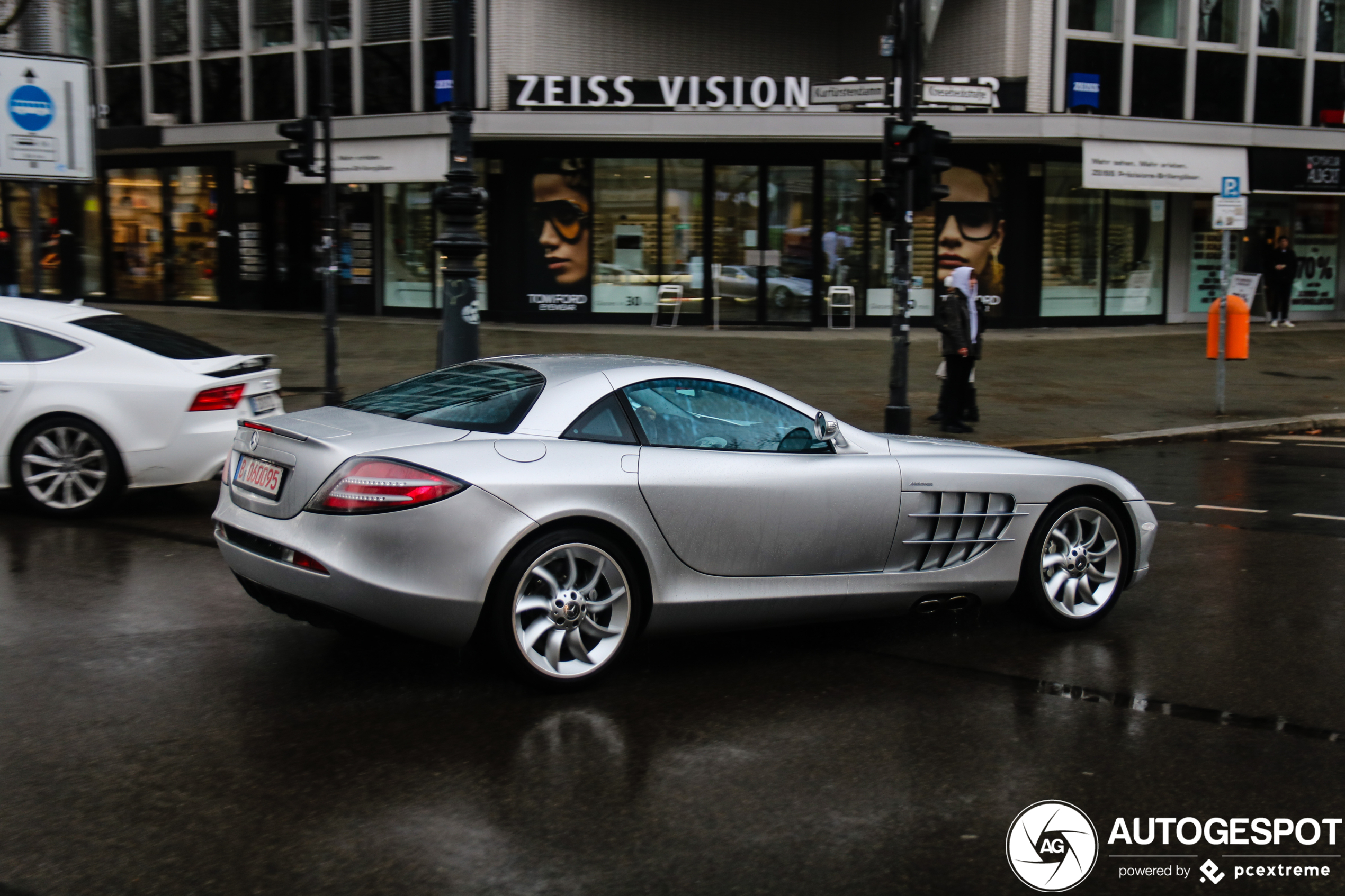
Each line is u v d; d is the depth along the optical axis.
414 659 5.47
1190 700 5.11
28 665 5.27
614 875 3.48
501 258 23.62
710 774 4.23
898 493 5.73
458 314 11.35
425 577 4.72
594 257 23.70
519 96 22.03
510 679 5.23
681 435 5.36
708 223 23.66
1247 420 14.62
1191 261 25.55
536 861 3.55
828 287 23.80
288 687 5.05
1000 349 20.77
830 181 23.55
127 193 27.50
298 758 4.30
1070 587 6.23
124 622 5.96
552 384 5.26
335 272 14.02
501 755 4.37
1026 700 5.09
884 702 5.04
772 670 5.46
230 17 25.03
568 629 5.04
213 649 5.55
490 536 4.77
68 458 8.39
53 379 8.33
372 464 4.74
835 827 3.82
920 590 5.84
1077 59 22.69
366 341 20.42
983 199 23.53
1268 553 8.16
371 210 24.97
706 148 23.44
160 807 3.88
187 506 9.09
